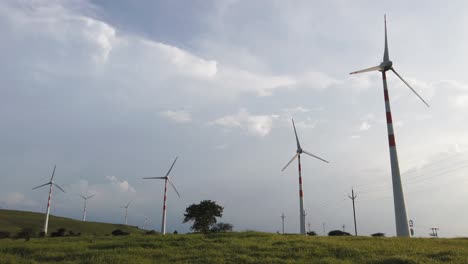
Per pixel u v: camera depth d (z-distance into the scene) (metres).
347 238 52.09
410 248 39.47
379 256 35.19
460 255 34.69
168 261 35.56
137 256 37.69
